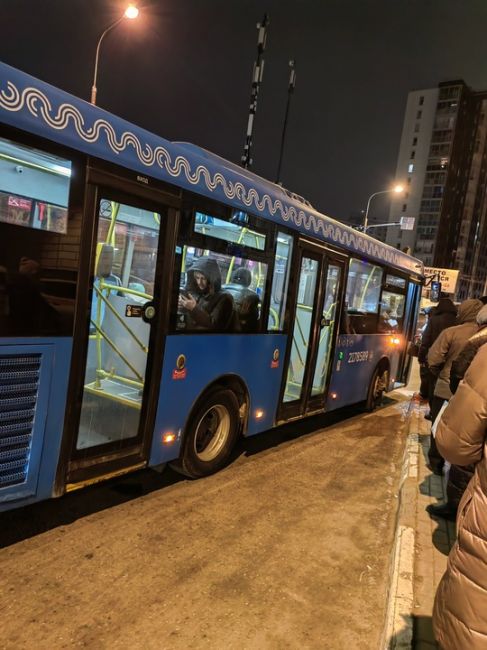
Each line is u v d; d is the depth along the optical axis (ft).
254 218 16.88
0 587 10.28
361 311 26.48
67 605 9.96
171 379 14.52
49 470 11.27
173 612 10.12
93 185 11.34
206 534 13.47
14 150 9.91
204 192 14.60
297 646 9.62
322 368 23.47
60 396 11.20
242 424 18.34
